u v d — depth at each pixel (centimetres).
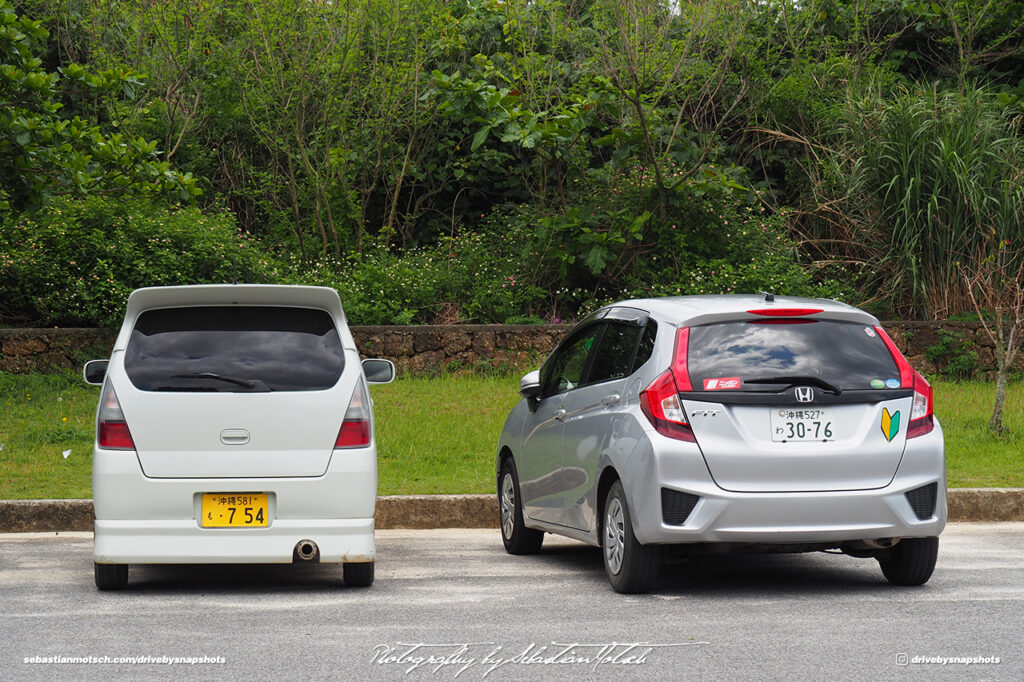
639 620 688
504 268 2183
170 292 779
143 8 2234
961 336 1981
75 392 1717
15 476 1224
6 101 1459
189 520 746
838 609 721
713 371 748
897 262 2097
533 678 554
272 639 636
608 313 909
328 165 2211
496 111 2116
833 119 2323
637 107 2014
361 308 2017
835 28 2667
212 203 2438
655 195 2119
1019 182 2059
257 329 786
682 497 731
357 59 2238
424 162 2473
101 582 779
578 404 869
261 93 2230
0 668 570
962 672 561
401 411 1608
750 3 2159
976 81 2484
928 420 767
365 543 762
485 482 1233
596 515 818
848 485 740
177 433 749
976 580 829
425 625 675
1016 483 1212
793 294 2041
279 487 751
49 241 1906
